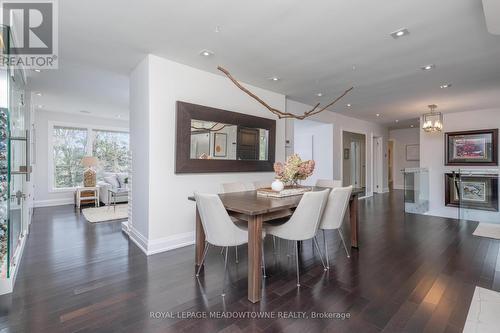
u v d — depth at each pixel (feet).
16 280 7.82
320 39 8.87
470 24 7.83
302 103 18.19
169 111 10.75
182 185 11.25
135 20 7.73
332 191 9.11
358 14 7.37
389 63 10.93
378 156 29.04
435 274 8.35
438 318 6.00
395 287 7.51
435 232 13.38
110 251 10.44
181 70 11.08
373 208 19.92
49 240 11.78
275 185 9.43
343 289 7.41
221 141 12.43
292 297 6.98
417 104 18.28
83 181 21.98
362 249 10.80
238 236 7.54
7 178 7.31
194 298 6.91
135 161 11.78
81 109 20.22
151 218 10.36
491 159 18.53
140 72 10.94
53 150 21.27
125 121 25.08
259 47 9.52
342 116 23.17
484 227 14.47
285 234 8.02
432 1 6.73
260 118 14.02
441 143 20.68
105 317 6.01
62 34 8.55
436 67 11.36
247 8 7.12
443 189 20.42
